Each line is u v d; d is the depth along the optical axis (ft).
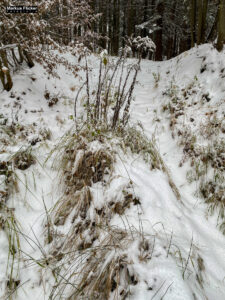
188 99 15.29
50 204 8.11
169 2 42.14
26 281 5.94
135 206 7.60
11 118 12.53
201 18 21.47
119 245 6.07
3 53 13.60
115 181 8.12
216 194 8.78
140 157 10.11
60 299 5.46
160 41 41.86
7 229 6.91
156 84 20.81
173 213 7.73
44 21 12.80
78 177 8.54
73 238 6.84
